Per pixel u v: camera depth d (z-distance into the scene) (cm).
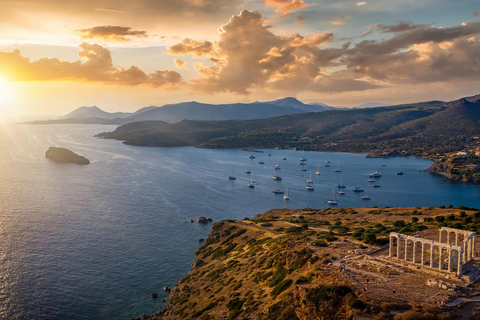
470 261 6481
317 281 6241
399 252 6781
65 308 10681
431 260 6153
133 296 11531
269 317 5997
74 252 14650
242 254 11538
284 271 7981
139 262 13975
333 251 7844
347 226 12462
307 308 5500
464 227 9575
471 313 4631
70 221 18600
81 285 12038
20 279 12200
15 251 14462
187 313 8769
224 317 7500
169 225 18588
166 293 11719
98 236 16575
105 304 10994
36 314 10306
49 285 11925
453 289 5266
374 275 6012
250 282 8794
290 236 11050
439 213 13350
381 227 10844
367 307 4853
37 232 16775
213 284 10081
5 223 17912
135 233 17188
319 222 14100
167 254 14838
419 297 5047
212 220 19588
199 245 15875
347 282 5700
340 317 4950
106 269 13275
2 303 10738
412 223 11531
